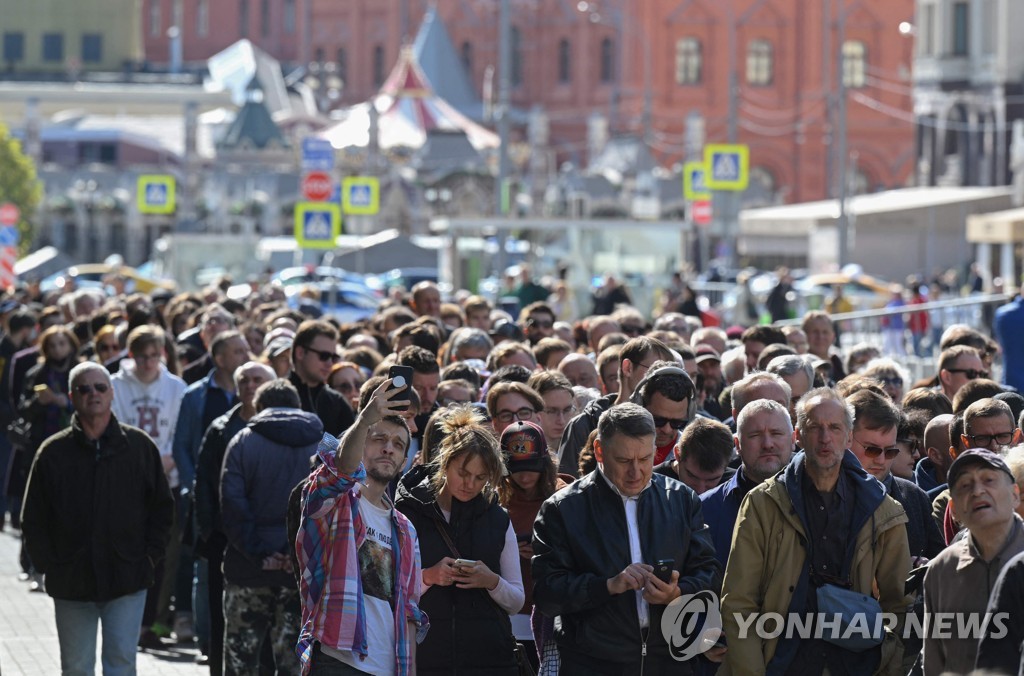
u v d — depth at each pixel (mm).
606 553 24312
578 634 24500
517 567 26359
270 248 198750
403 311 51688
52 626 41938
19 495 56062
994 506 21734
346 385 37062
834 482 24344
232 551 32250
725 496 26344
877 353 47625
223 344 39406
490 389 30688
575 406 32875
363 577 25016
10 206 110750
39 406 49531
